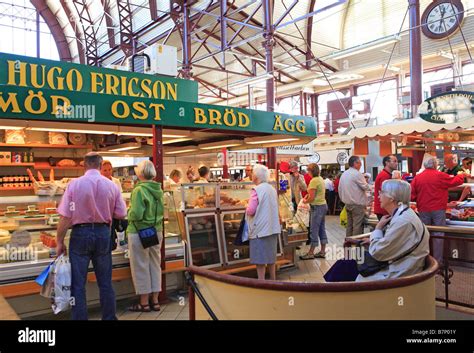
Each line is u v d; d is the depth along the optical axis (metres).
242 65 19.42
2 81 4.68
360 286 2.06
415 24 11.34
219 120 5.18
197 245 5.19
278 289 2.10
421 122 6.47
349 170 6.34
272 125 5.86
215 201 5.44
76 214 3.47
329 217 14.91
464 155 10.50
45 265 4.08
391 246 2.62
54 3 23.78
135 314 4.34
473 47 14.57
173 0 16.70
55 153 7.21
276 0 15.88
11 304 4.05
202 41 16.66
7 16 23.70
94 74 5.52
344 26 18.09
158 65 6.62
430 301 2.36
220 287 2.35
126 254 4.58
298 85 19.92
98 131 5.03
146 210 4.29
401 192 2.72
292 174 7.83
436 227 4.22
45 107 3.83
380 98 18.11
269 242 4.72
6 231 4.38
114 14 21.38
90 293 4.49
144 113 4.46
